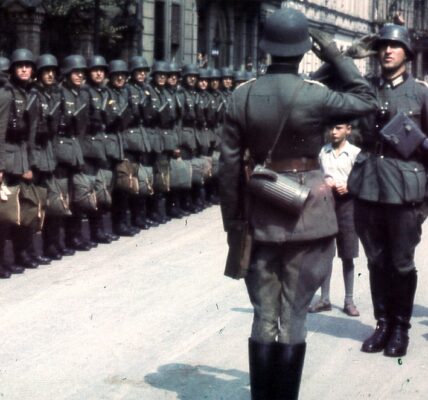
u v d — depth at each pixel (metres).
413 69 78.81
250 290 6.56
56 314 9.56
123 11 29.19
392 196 8.26
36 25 21.86
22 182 11.55
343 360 8.27
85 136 13.51
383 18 71.19
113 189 14.45
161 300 10.22
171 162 16.48
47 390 7.37
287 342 6.45
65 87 12.83
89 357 8.18
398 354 8.41
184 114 16.75
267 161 6.41
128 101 14.57
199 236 14.82
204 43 39.59
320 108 6.31
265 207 6.37
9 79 11.51
